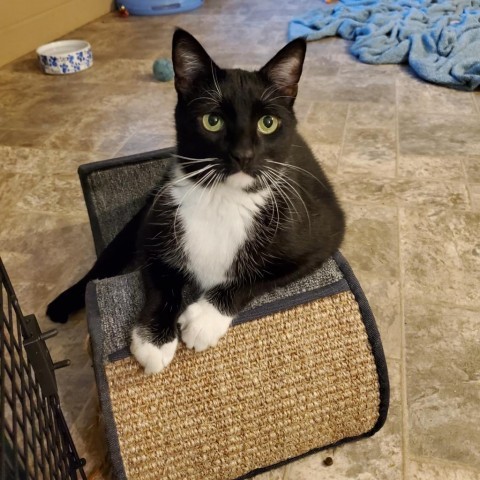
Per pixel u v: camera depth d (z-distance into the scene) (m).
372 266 1.75
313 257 1.17
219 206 1.13
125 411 1.02
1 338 0.78
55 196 2.16
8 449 0.81
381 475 1.18
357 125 2.64
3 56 3.56
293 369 1.11
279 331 1.11
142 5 4.51
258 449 1.12
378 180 2.20
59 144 2.54
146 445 1.03
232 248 1.14
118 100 2.98
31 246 1.91
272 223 1.14
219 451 1.09
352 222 1.95
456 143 2.45
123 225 1.68
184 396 1.05
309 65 3.39
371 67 3.33
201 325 1.05
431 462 1.20
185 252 1.16
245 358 1.08
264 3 4.80
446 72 3.05
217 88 1.10
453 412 1.30
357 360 1.14
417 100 2.88
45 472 0.85
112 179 1.61
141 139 2.56
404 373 1.39
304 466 1.21
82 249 1.89
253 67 3.35
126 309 1.10
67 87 3.18
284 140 1.16
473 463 1.19
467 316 1.55
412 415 1.29
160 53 3.68
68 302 1.54
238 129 1.08
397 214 1.99
